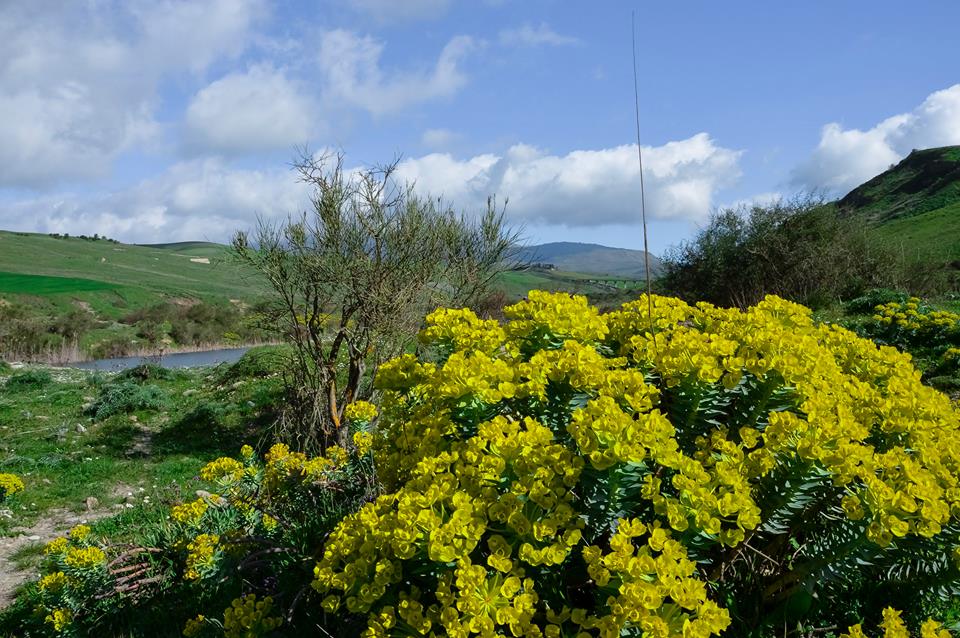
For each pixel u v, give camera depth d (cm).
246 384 1308
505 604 187
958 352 818
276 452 452
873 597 244
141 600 435
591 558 189
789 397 249
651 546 189
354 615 290
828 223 1731
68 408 1354
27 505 818
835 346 331
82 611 430
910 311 1062
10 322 3681
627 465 203
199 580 397
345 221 742
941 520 196
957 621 226
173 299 7044
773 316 338
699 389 239
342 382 888
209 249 17988
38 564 633
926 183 6156
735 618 231
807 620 233
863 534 208
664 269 2091
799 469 216
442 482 214
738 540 192
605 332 297
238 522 451
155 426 1189
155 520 683
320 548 352
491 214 898
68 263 9531
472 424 263
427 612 196
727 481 200
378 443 328
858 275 1650
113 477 923
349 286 729
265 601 279
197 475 905
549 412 259
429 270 789
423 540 199
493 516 204
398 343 767
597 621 180
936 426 250
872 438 263
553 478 209
